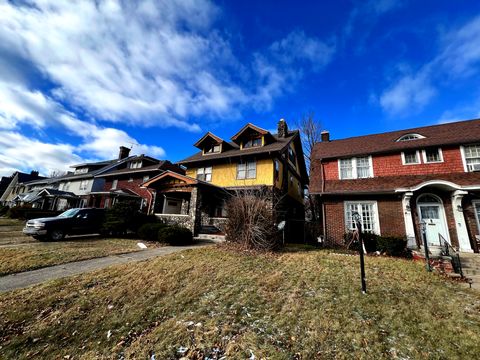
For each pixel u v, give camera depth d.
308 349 3.05
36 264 6.77
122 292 4.89
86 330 3.55
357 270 6.71
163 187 15.20
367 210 11.84
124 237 12.71
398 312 4.08
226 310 4.14
